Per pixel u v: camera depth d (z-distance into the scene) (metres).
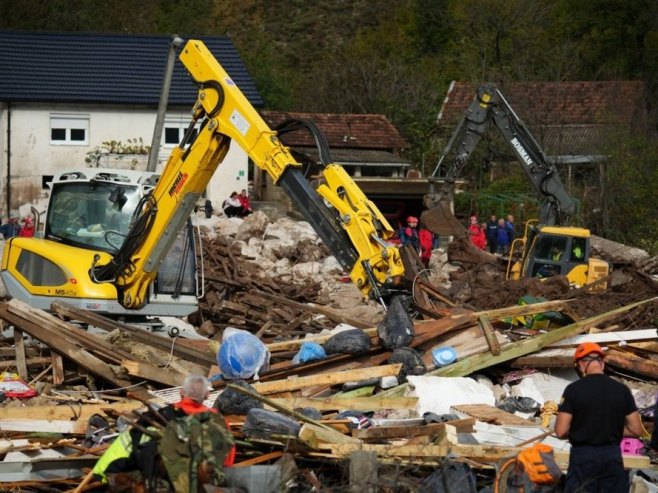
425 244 39.66
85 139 55.62
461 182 60.62
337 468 12.60
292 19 117.81
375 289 16.98
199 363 18.86
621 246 43.78
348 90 77.88
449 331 18.95
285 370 17.48
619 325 23.33
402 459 12.49
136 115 56.12
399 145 61.88
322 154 17.56
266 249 39.84
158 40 59.38
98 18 84.00
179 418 10.42
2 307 18.19
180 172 19.50
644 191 54.06
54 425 14.16
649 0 82.75
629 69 81.94
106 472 10.52
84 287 20.91
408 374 17.48
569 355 18.25
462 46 82.75
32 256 21.72
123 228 22.06
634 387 17.84
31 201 54.91
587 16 84.00
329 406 15.38
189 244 22.20
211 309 26.75
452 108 71.94
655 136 65.94
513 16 79.69
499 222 47.34
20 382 17.27
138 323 22.12
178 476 10.17
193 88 56.88
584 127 64.31
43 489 12.67
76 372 18.34
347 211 17.08
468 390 16.62
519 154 35.25
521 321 21.56
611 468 10.98
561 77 74.94
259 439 12.75
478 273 35.34
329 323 25.45
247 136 18.28
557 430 11.16
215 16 117.12
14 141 54.72
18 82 55.03
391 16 110.94
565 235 32.06
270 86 80.25
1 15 78.25
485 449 12.61
